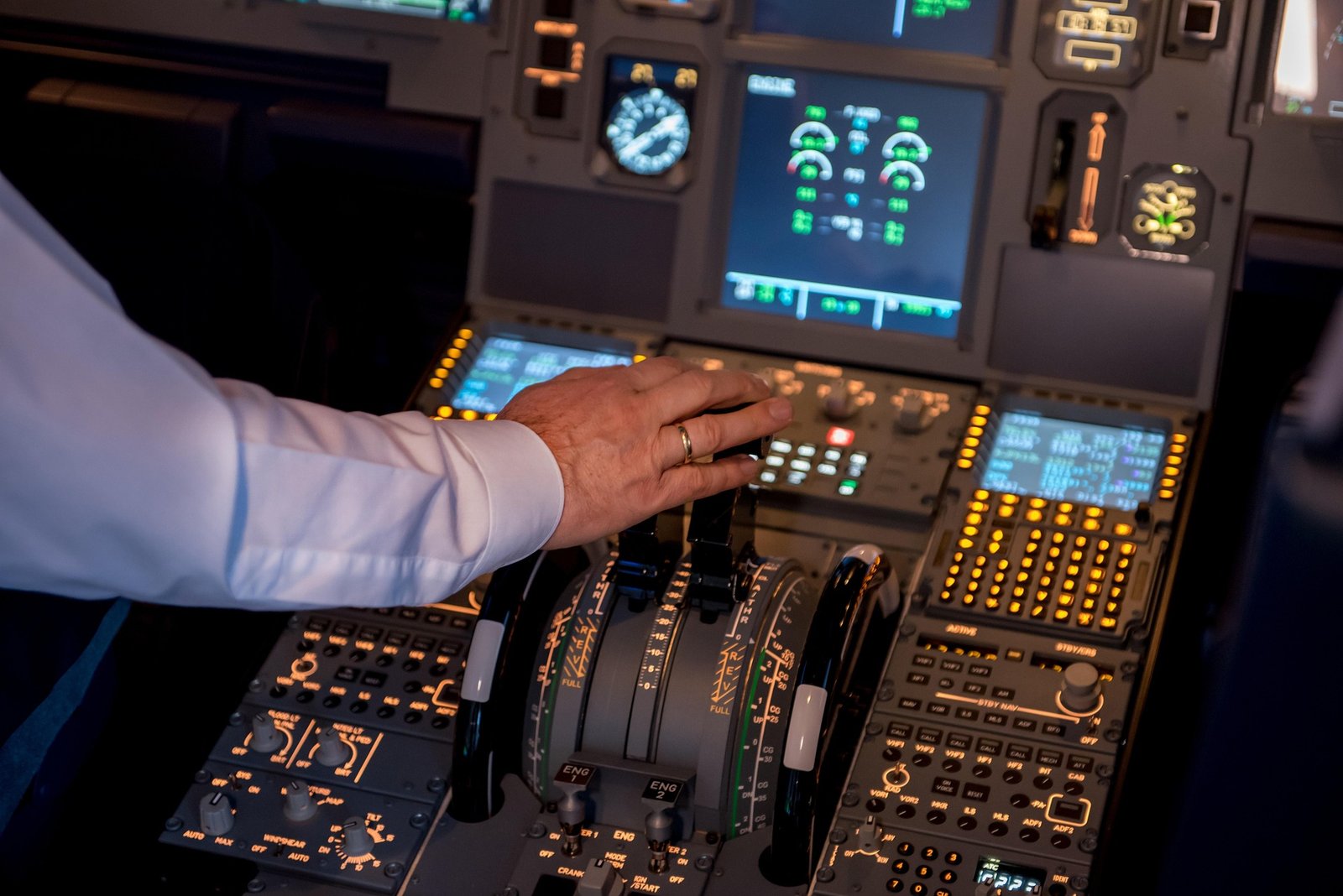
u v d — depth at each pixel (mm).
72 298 1263
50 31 3041
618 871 2012
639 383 1749
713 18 2766
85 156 3004
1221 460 2682
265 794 2160
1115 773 2062
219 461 1311
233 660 2645
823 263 2781
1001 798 2043
